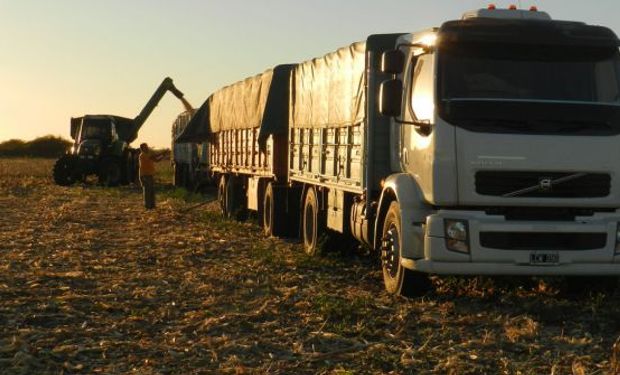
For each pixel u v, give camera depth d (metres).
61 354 7.73
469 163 9.34
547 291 11.03
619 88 9.68
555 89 9.56
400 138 10.66
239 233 17.91
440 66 9.60
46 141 102.50
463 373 7.13
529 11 10.40
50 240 16.38
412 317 9.34
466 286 11.03
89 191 34.59
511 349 7.96
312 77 14.51
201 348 7.96
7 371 7.16
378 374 7.14
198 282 11.55
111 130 39.72
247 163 19.56
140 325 8.96
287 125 17.11
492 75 9.59
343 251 14.33
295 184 16.55
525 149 9.34
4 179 44.09
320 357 7.64
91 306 9.88
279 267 12.97
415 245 9.88
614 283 10.53
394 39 11.20
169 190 35.25
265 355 7.78
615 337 8.49
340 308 9.39
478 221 9.40
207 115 25.19
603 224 9.47
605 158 9.42
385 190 10.66
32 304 9.99
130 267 12.98
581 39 9.76
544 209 9.56
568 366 7.36
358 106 11.59
